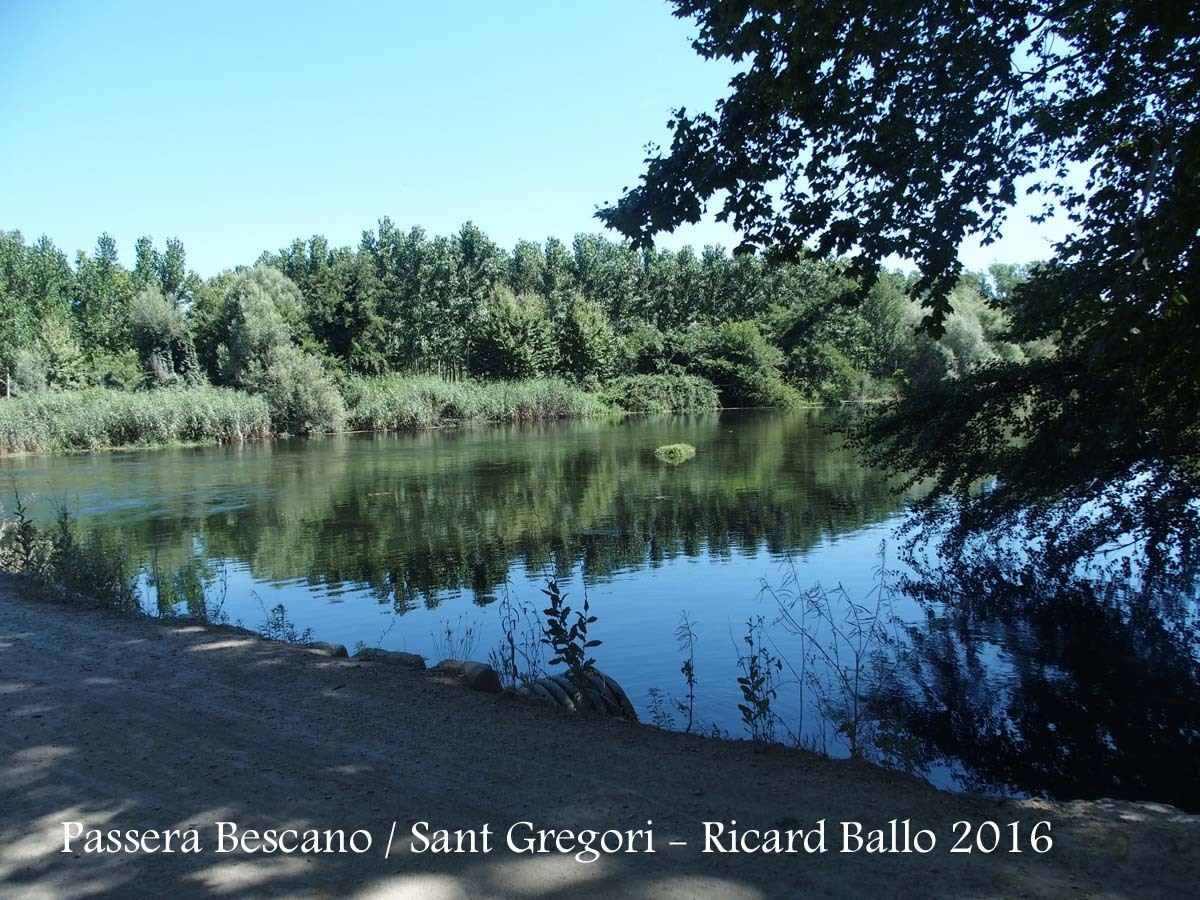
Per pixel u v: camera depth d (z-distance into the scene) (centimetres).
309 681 576
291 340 5734
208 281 8775
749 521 1562
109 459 2980
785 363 6253
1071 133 791
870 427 1187
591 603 1027
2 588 921
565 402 5331
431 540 1442
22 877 321
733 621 942
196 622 771
